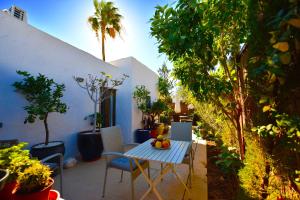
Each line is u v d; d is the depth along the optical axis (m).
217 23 1.69
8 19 2.98
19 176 0.83
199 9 1.48
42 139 3.51
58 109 3.38
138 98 6.65
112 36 8.58
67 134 4.10
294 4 0.77
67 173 3.33
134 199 2.40
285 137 1.31
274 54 0.85
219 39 2.02
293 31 0.85
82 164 3.84
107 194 2.54
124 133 6.18
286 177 1.36
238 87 2.17
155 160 1.89
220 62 2.09
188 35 1.60
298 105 1.12
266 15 1.20
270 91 1.29
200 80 1.97
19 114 3.10
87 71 4.81
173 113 11.01
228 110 2.41
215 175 3.13
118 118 6.36
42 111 2.90
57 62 3.90
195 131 6.48
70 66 4.25
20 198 0.80
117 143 2.87
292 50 0.93
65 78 4.10
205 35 1.63
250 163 1.75
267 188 1.54
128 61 6.35
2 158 0.90
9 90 2.97
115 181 2.98
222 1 1.55
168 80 9.44
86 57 4.79
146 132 6.23
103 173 3.33
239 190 1.95
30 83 2.92
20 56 3.16
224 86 2.03
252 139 1.72
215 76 2.22
